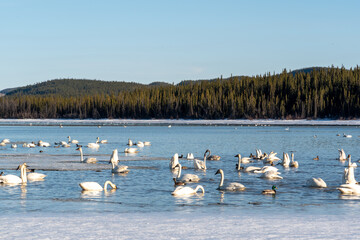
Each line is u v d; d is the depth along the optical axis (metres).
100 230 19.02
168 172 39.56
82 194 28.50
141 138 98.94
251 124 187.25
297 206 24.69
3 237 17.86
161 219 21.31
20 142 84.62
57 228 19.38
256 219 21.31
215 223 20.38
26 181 33.19
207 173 38.91
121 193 28.92
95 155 56.84
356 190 28.52
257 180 34.59
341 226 19.72
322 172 39.62
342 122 187.88
